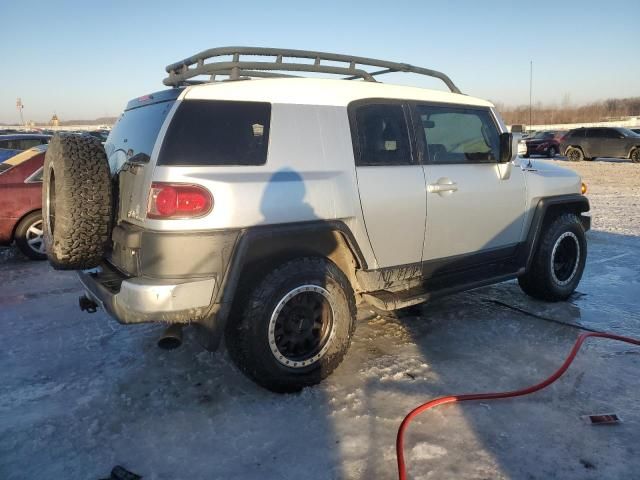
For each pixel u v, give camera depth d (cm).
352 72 436
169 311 312
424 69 481
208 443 304
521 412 334
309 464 285
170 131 321
